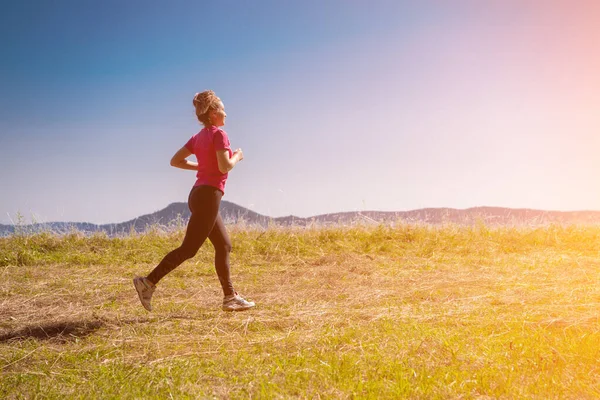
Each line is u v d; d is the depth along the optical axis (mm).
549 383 3160
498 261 8734
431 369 3434
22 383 3369
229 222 11312
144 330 4617
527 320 4730
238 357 3811
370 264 8461
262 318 5016
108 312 5316
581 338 3992
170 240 10391
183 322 4867
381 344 4012
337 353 3822
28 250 9031
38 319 5078
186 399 3023
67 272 7777
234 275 7707
